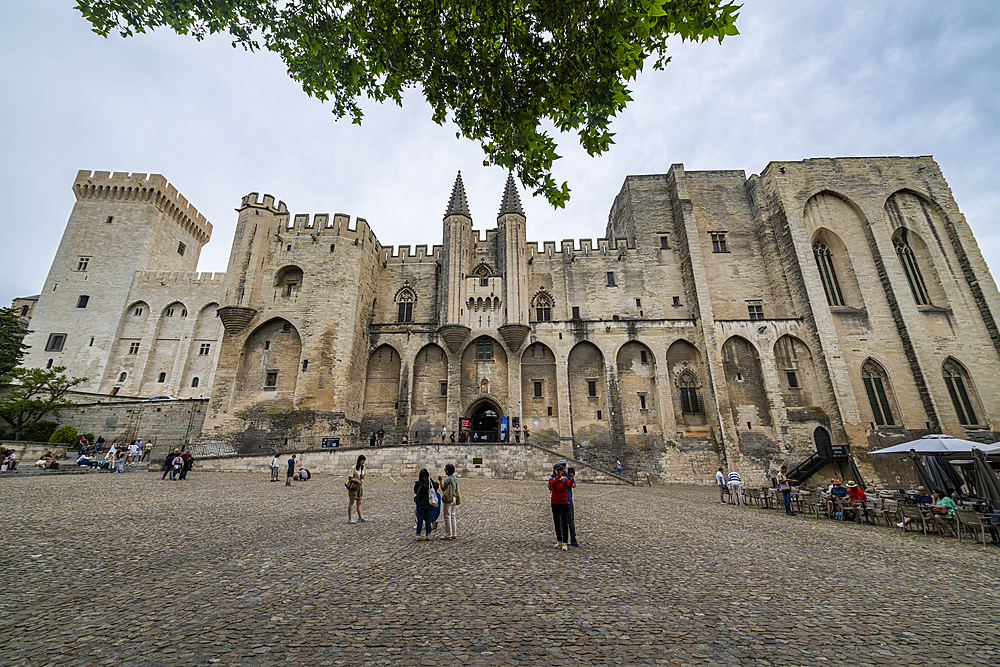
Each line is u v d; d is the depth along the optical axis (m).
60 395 37.41
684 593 7.23
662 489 27.91
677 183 42.34
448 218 40.72
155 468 27.77
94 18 6.54
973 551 11.77
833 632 5.84
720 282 40.31
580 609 6.31
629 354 38.00
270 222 38.25
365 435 36.94
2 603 5.89
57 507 13.29
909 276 37.84
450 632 5.40
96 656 4.51
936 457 20.14
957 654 5.27
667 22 6.10
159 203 54.94
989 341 35.00
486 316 38.50
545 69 7.20
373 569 8.02
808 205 39.53
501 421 35.62
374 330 39.53
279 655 4.65
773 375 35.22
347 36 7.44
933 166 40.28
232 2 7.00
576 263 42.12
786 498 18.61
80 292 49.78
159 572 7.52
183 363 47.50
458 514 14.57
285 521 12.52
